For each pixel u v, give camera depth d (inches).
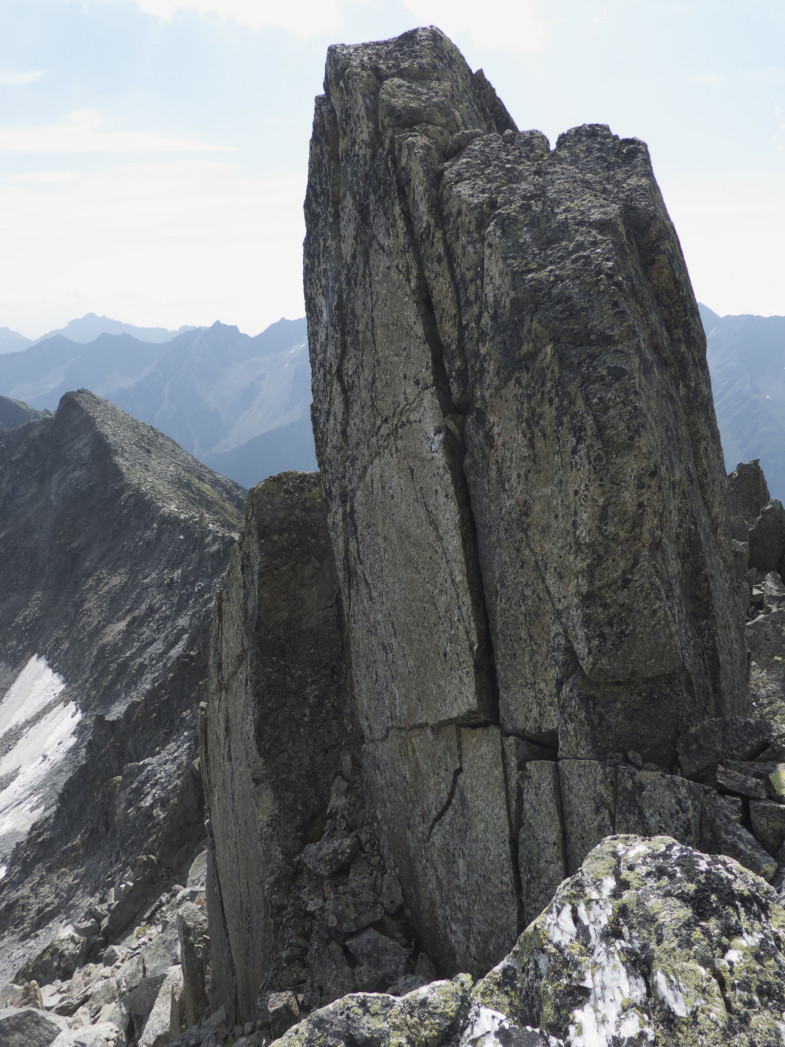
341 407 367.9
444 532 287.4
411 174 293.7
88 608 6550.2
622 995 120.9
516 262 255.0
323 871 353.4
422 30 349.7
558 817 237.8
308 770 383.6
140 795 2635.3
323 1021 136.8
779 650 313.4
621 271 244.1
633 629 222.1
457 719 284.8
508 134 302.4
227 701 449.1
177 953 689.6
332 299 366.3
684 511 243.9
